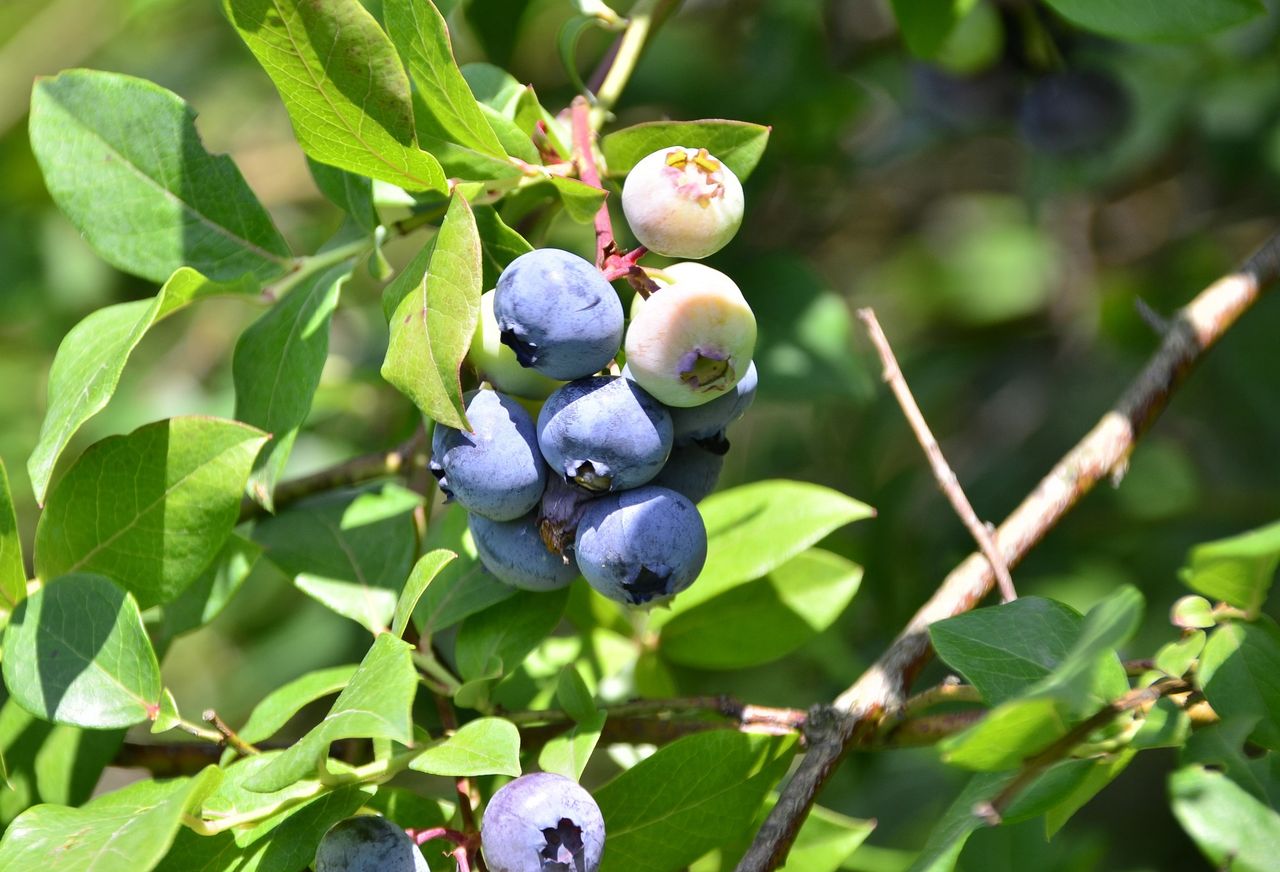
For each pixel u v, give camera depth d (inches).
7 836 13.6
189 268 14.7
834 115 21.8
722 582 15.8
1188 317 17.2
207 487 14.7
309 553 15.7
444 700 15.2
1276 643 13.8
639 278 13.9
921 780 21.3
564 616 16.5
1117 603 13.0
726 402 14.1
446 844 14.6
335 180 15.5
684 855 14.9
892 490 22.9
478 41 19.2
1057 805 13.8
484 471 13.9
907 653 15.5
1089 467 16.6
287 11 13.9
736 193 14.0
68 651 14.4
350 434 22.1
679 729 15.5
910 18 17.4
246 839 14.0
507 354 14.2
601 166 15.2
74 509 14.7
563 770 14.5
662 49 22.2
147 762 16.0
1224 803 13.3
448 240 13.6
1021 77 20.3
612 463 13.7
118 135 15.4
